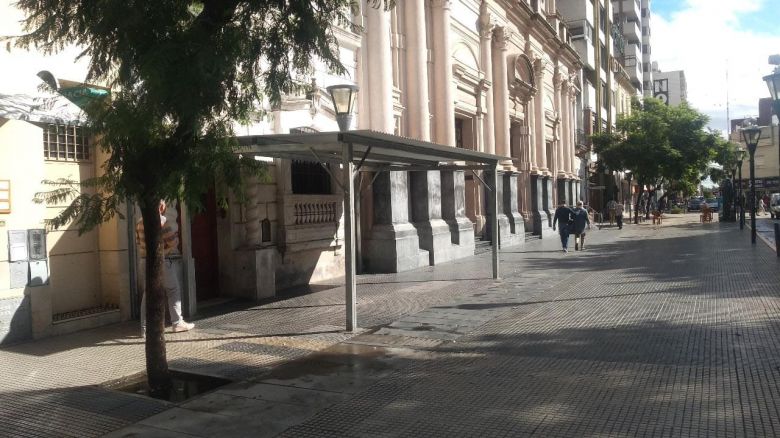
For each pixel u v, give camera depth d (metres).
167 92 4.92
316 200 13.84
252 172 6.55
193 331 8.70
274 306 10.71
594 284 12.38
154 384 5.98
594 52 46.31
